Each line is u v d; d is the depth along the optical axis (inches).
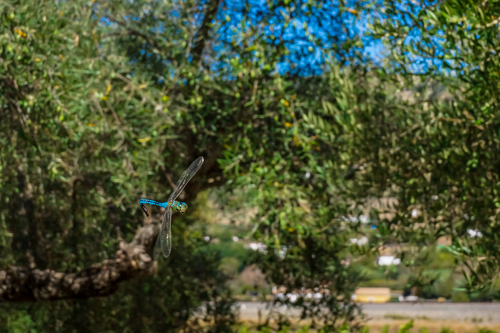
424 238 290.8
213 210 472.4
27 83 303.3
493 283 265.4
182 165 397.4
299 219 333.4
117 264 362.6
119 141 319.3
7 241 384.2
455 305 1331.2
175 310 463.8
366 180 295.0
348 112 287.7
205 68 355.6
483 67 252.4
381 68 324.8
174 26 363.6
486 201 264.1
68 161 359.6
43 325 442.9
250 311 1095.6
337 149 343.0
